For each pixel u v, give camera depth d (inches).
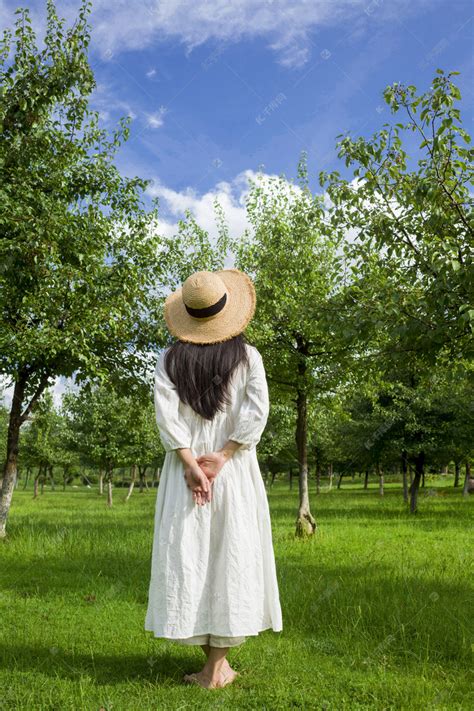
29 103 409.1
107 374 515.2
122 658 168.6
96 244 492.4
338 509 1000.2
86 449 1240.8
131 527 611.2
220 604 137.5
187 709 128.0
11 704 132.3
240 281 160.1
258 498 148.6
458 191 262.8
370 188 281.9
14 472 506.9
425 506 1069.8
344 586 274.8
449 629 196.1
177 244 605.9
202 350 149.9
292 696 138.9
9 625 211.0
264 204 603.5
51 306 464.8
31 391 541.6
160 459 1797.5
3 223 392.5
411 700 136.3
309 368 569.6
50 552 411.2
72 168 506.3
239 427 144.4
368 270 302.8
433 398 939.3
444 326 258.1
